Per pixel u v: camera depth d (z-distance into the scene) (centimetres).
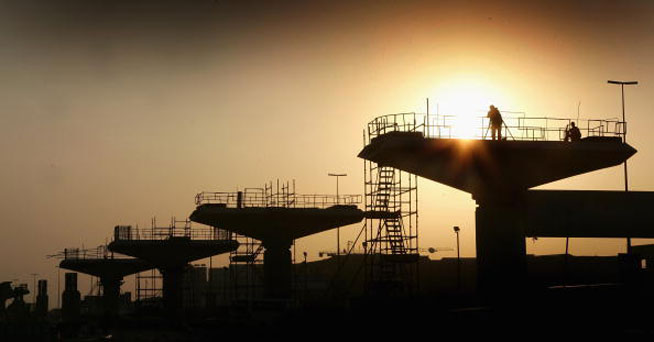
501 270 6475
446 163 6412
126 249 12325
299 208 10650
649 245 11919
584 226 7100
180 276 12438
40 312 18338
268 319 8450
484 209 6594
